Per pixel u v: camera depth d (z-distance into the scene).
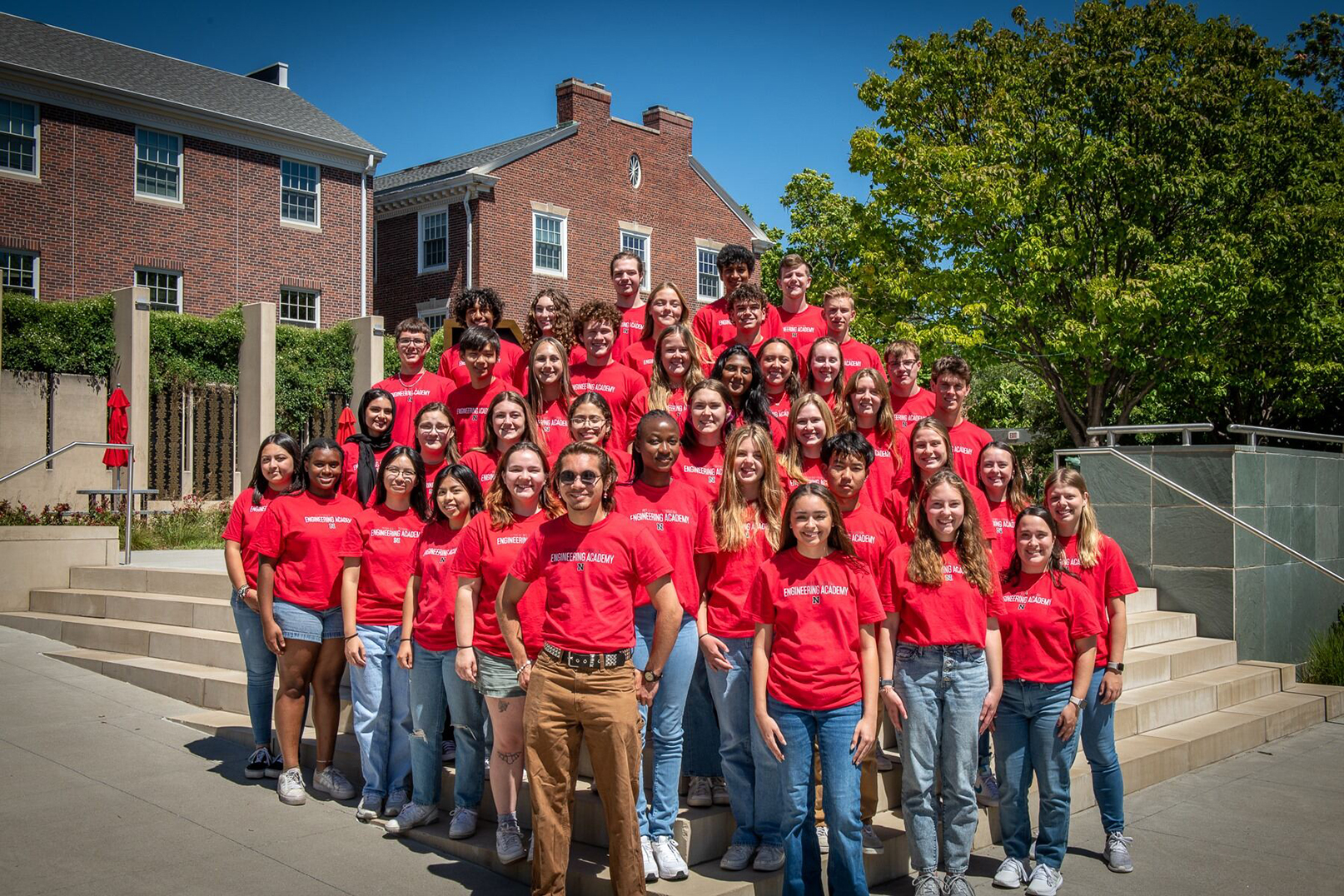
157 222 20.30
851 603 4.48
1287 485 10.12
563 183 25.89
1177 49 19.30
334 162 23.16
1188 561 9.49
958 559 4.76
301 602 5.77
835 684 4.42
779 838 4.66
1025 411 23.67
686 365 6.00
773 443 5.38
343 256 23.33
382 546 5.57
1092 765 5.36
